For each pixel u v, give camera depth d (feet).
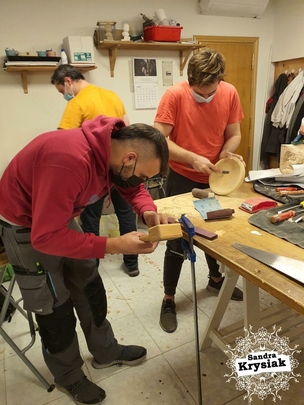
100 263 8.18
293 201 3.84
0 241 6.37
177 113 5.22
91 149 2.81
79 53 8.56
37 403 4.42
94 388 4.33
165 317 5.74
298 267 2.55
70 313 3.88
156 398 4.36
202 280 7.07
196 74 4.47
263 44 12.05
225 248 2.98
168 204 4.27
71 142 2.74
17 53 8.06
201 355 5.01
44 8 8.53
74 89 6.73
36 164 2.73
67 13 8.82
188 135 5.32
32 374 4.89
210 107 5.13
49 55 8.38
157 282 7.18
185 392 4.42
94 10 9.10
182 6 10.25
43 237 2.76
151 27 9.20
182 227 3.36
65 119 6.36
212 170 4.64
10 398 4.51
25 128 9.12
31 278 3.47
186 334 5.49
